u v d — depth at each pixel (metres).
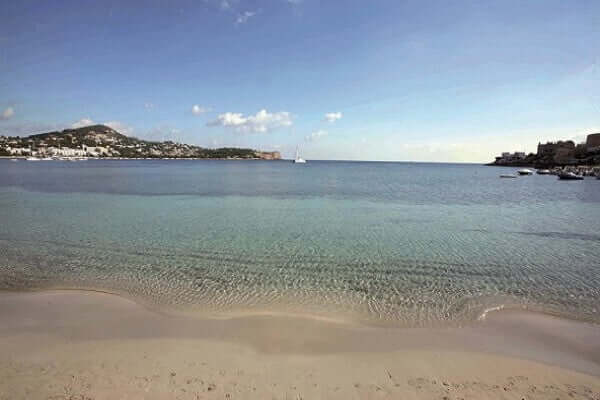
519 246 15.59
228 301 9.36
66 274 11.44
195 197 34.09
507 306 9.21
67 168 97.06
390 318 8.41
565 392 5.55
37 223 19.89
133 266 12.36
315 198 34.62
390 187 51.25
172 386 5.41
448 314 8.68
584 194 41.94
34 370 5.81
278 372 5.92
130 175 69.56
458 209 27.59
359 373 5.96
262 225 19.94
